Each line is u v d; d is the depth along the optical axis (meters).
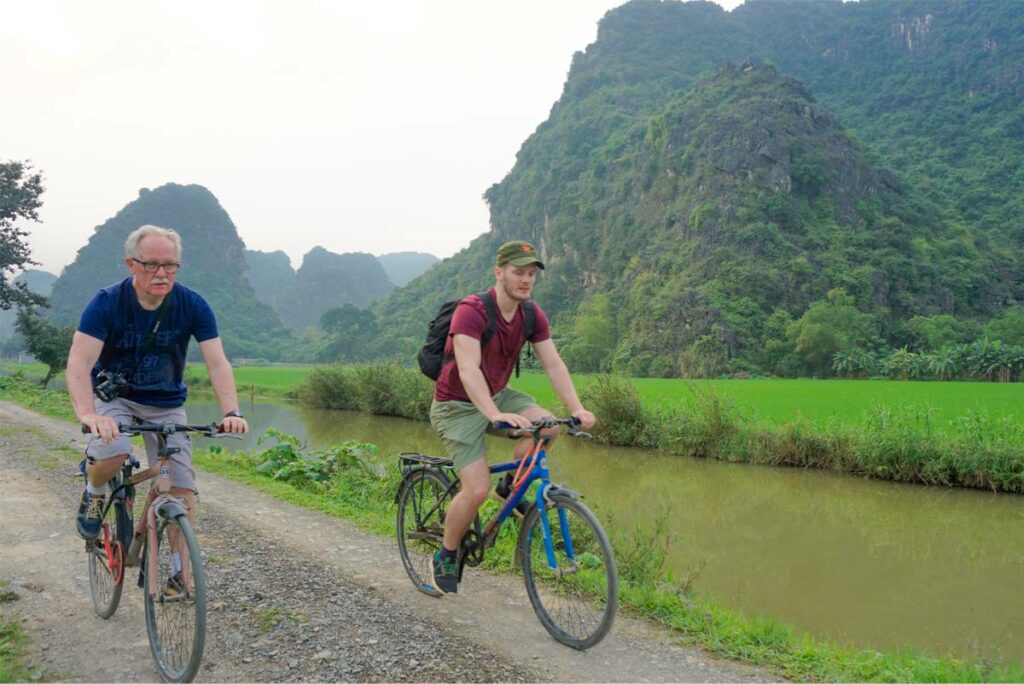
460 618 4.25
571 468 16.23
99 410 3.64
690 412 19.03
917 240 110.69
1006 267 112.50
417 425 27.20
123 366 3.65
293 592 4.61
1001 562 9.20
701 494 13.41
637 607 4.51
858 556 9.42
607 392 19.72
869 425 15.84
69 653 3.72
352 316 175.88
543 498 3.95
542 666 3.64
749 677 3.60
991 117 167.62
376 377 32.28
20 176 39.50
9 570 5.09
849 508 12.37
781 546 9.88
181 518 3.27
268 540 5.91
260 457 10.42
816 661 3.81
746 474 15.46
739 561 9.06
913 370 76.56
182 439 3.65
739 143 118.19
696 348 87.75
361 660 3.63
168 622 3.42
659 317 97.44
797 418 17.45
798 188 115.69
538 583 4.18
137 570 5.02
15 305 40.00
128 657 3.68
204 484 8.52
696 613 4.42
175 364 3.79
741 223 108.50
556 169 176.75
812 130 122.38
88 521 3.96
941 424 16.14
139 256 3.41
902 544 10.09
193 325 3.77
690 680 3.54
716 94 135.50
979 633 6.57
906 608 7.30
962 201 137.38
